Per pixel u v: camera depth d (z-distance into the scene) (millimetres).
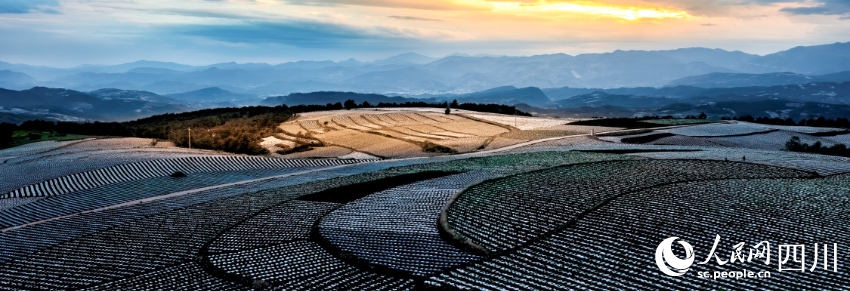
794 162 81438
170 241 59406
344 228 58531
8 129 157125
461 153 114312
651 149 101062
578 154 94875
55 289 48406
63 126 167500
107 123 176500
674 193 62094
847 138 123500
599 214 55938
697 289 40906
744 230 51656
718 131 129875
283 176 94938
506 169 82438
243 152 126375
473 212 58312
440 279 44062
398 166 93938
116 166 102125
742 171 73938
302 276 46531
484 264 46531
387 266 47281
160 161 105062
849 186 66125
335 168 100312
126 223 67875
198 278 48031
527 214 56844
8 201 84438
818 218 54594
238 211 69125
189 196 81562
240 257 52375
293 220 63344
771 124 154875
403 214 62312
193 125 165375
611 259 46219
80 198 84000
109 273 51344
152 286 47062
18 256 58031
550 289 41438
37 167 105125
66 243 61438
